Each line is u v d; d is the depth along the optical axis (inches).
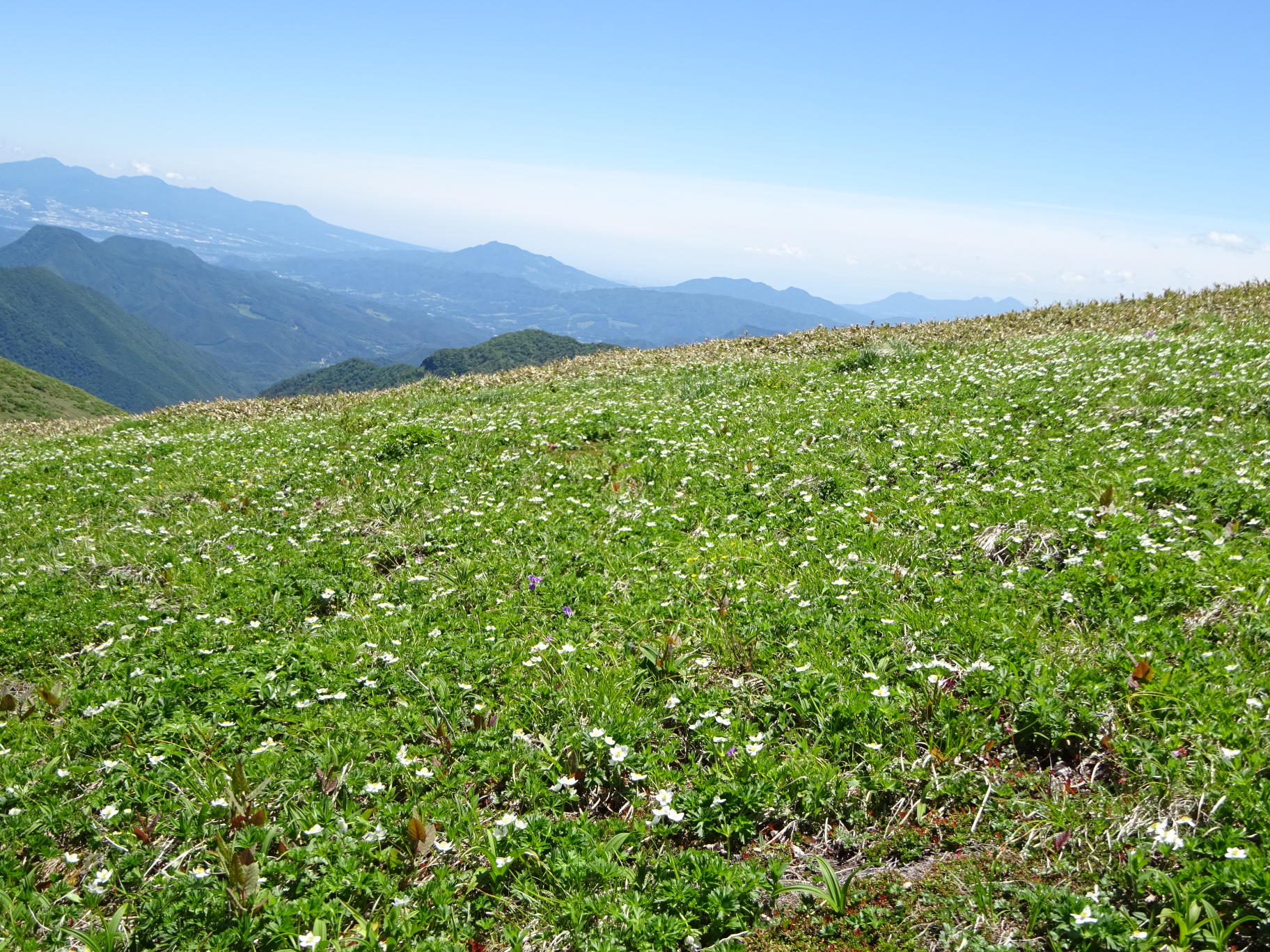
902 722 69.2
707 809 62.4
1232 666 67.8
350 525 132.8
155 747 73.6
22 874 62.1
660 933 53.3
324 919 55.9
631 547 112.0
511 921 56.2
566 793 65.6
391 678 82.4
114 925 55.6
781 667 79.0
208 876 59.8
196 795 68.5
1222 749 59.4
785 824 62.8
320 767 70.1
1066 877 55.4
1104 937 50.0
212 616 100.6
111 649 95.1
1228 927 48.8
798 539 107.6
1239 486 102.3
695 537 114.9
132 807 68.2
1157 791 59.1
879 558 98.7
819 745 67.8
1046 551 94.0
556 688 79.0
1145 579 82.4
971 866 57.6
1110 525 95.6
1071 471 119.3
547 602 96.2
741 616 87.1
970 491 116.3
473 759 69.6
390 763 70.7
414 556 119.1
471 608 99.7
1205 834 54.7
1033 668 71.7
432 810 64.4
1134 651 72.4
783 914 56.0
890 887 56.6
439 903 56.7
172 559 124.2
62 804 68.6
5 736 78.7
